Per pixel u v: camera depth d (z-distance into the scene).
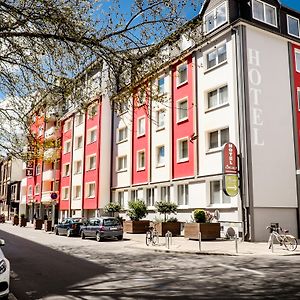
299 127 24.00
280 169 22.28
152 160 29.62
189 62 26.45
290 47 24.84
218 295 7.80
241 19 22.44
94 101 10.52
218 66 23.88
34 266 12.90
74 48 9.38
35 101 11.35
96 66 10.03
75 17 8.90
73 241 23.70
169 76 28.28
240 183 21.08
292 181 22.70
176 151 26.89
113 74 9.84
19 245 20.97
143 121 31.58
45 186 49.91
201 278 9.89
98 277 10.47
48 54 9.59
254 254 14.88
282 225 21.70
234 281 9.34
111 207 31.31
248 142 21.25
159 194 28.48
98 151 36.31
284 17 25.12
